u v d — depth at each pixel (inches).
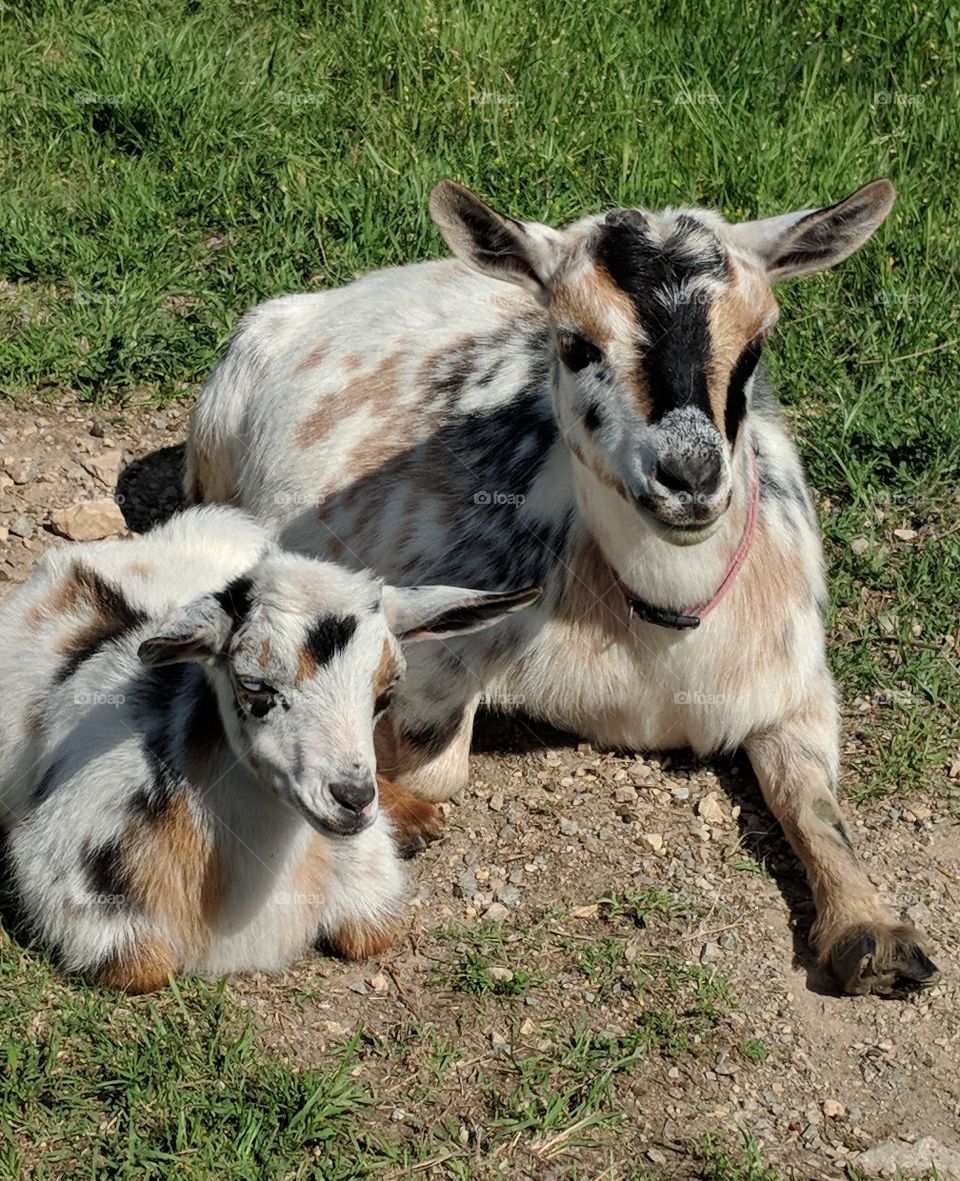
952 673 236.5
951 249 305.0
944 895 202.8
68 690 193.2
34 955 184.7
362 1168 161.8
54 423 271.4
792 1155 169.0
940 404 277.3
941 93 343.9
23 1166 160.4
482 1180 162.9
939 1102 176.6
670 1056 178.9
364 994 184.9
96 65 335.9
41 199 311.4
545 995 185.3
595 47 349.7
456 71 339.6
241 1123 164.9
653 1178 164.1
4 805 203.3
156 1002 179.8
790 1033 183.3
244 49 353.1
